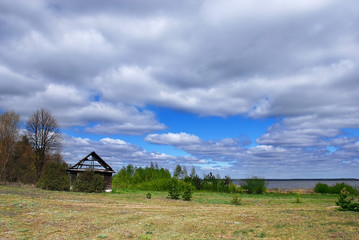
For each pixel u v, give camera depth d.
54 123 58.78
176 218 18.09
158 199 35.22
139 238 12.47
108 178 47.81
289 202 33.94
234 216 19.27
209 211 22.62
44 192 35.72
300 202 33.66
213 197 42.72
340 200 22.27
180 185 40.28
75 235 12.77
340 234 12.78
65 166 46.91
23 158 62.62
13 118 59.06
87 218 17.00
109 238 12.39
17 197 25.78
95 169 46.44
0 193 28.39
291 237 12.52
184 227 15.12
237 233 13.59
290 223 16.02
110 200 30.28
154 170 74.88
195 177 64.38
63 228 14.08
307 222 16.23
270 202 34.12
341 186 56.81
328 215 19.11
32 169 62.41
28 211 18.48
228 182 60.84
